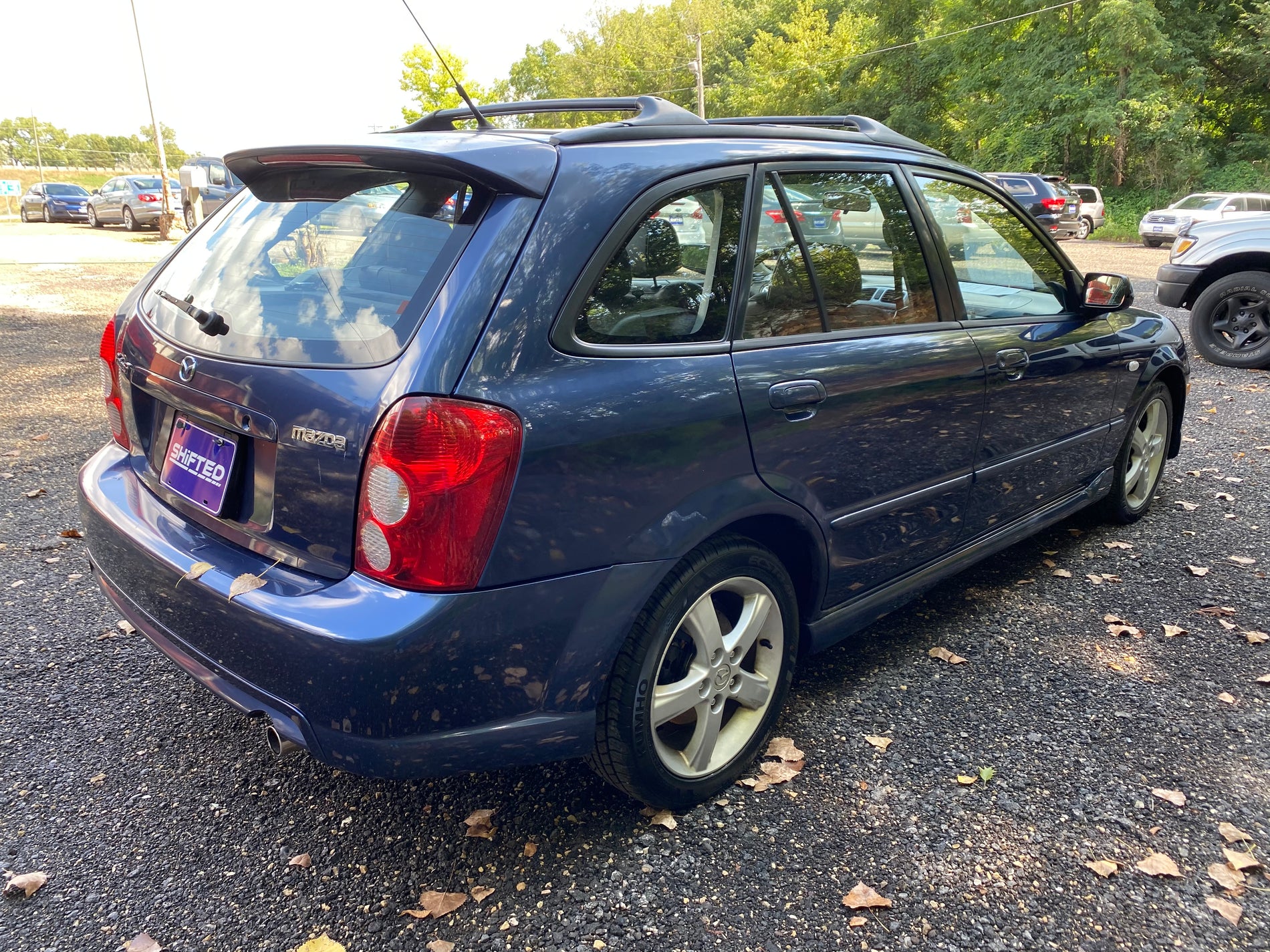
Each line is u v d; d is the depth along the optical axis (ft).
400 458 5.74
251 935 6.35
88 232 85.71
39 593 11.52
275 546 6.55
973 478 10.03
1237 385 24.35
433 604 5.82
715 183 7.44
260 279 7.16
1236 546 13.44
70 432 19.10
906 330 9.02
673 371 6.83
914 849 7.27
